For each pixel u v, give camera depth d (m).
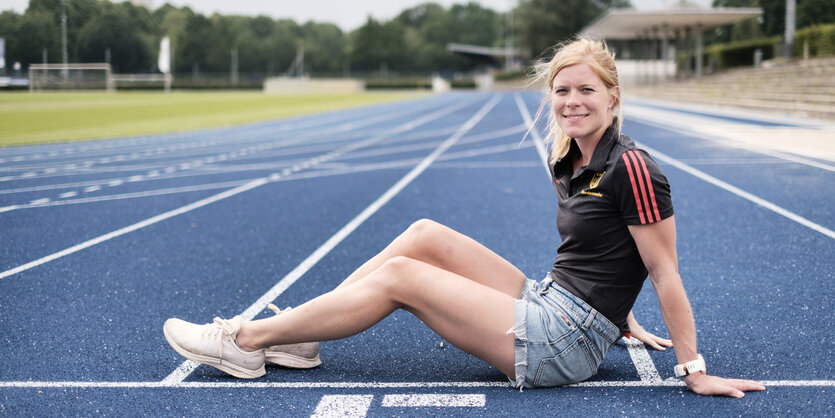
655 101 32.66
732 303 3.84
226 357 2.90
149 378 2.96
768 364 2.97
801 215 6.30
